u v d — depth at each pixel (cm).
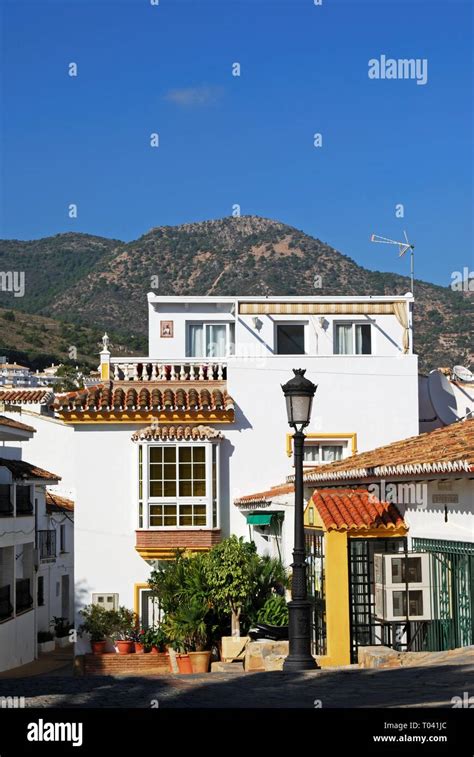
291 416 1786
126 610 2739
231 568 2362
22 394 5406
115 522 2817
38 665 3709
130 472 2830
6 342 11281
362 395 2927
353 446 2903
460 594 1652
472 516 1581
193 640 2406
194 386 2986
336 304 3325
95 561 2802
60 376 8225
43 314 14850
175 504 2797
